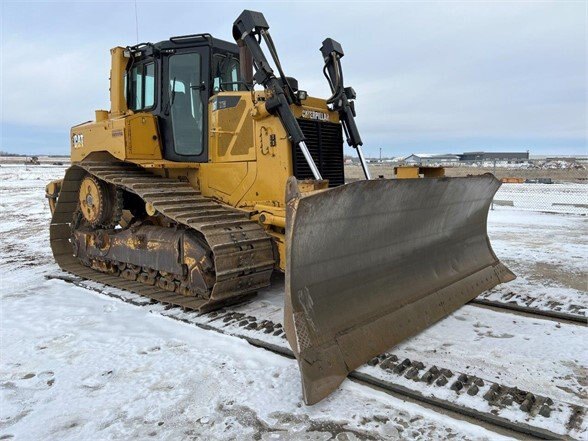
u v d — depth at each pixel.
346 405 3.08
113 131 5.98
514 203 16.23
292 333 3.27
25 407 3.14
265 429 2.84
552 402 3.02
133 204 6.48
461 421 2.87
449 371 3.45
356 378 3.44
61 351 4.04
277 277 6.29
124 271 6.38
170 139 6.07
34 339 4.34
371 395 3.18
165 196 5.34
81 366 3.73
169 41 5.90
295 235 3.32
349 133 5.73
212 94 5.79
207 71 5.74
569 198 17.56
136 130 5.86
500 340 4.06
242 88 6.21
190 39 5.80
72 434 2.83
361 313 3.85
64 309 5.22
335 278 3.73
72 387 3.40
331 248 3.66
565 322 4.51
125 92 6.54
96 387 3.39
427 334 4.20
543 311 4.71
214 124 5.63
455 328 4.34
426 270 4.76
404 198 4.12
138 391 3.31
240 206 5.44
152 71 6.23
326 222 3.52
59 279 6.68
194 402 3.15
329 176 5.63
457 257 5.30
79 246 7.14
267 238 4.93
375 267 4.12
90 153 6.50
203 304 4.85
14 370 3.69
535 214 13.73
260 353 3.88
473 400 3.06
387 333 3.89
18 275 7.06
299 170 5.11
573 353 3.78
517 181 24.88
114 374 3.58
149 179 5.88
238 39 5.18
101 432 2.84
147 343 4.16
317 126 5.44
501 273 5.79
